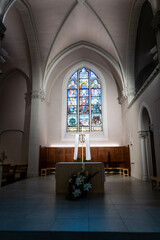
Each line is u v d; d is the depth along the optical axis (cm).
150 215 370
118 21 1130
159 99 695
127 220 340
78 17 1167
